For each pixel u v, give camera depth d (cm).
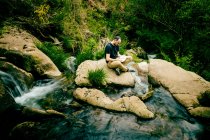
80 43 884
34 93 589
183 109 554
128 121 490
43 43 795
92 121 484
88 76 624
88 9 1075
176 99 583
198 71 900
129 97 552
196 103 562
